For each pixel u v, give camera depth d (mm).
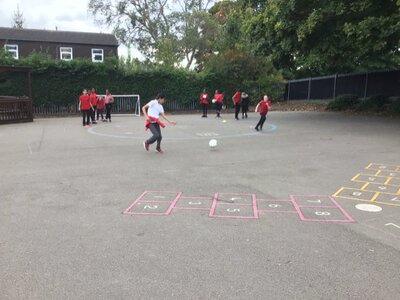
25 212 5887
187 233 5039
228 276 3926
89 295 3578
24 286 3736
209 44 38844
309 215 5727
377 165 9055
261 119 15891
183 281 3826
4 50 25609
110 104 20891
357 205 6188
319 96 30750
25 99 20438
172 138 13797
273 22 19094
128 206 6164
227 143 12594
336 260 4285
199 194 6816
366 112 22016
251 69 30141
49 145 12398
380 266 4145
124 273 3990
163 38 39000
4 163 9602
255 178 7957
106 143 12758
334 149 11180
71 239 4852
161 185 7434
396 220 5520
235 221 5477
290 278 3891
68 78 25906
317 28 17938
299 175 8195
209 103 29359
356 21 17422
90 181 7781
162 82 28109
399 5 14781
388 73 24969
